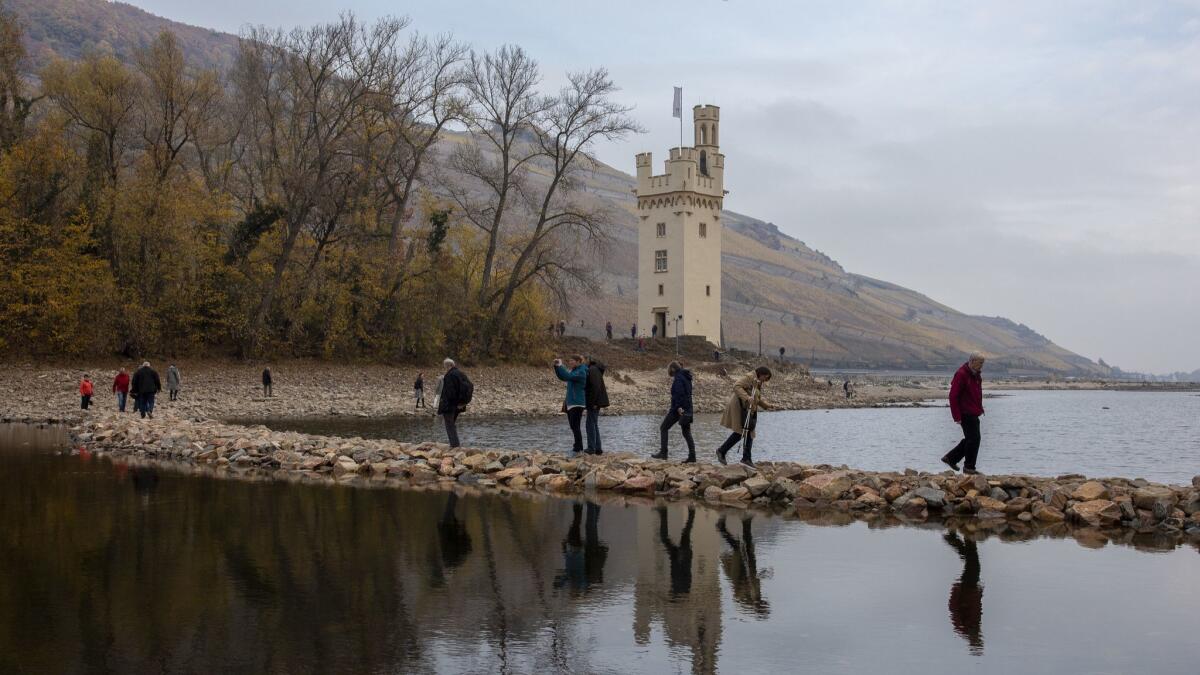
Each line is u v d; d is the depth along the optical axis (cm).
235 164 6831
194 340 5966
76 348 5447
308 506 1673
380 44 6438
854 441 4122
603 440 3859
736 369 8894
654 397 6950
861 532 1465
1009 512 1628
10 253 5472
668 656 867
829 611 1016
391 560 1247
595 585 1124
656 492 1889
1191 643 903
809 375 10488
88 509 1623
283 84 6319
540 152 7419
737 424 2061
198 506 1662
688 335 9988
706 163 10312
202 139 6334
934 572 1193
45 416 3950
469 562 1238
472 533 1435
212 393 5162
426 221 7288
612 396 6794
